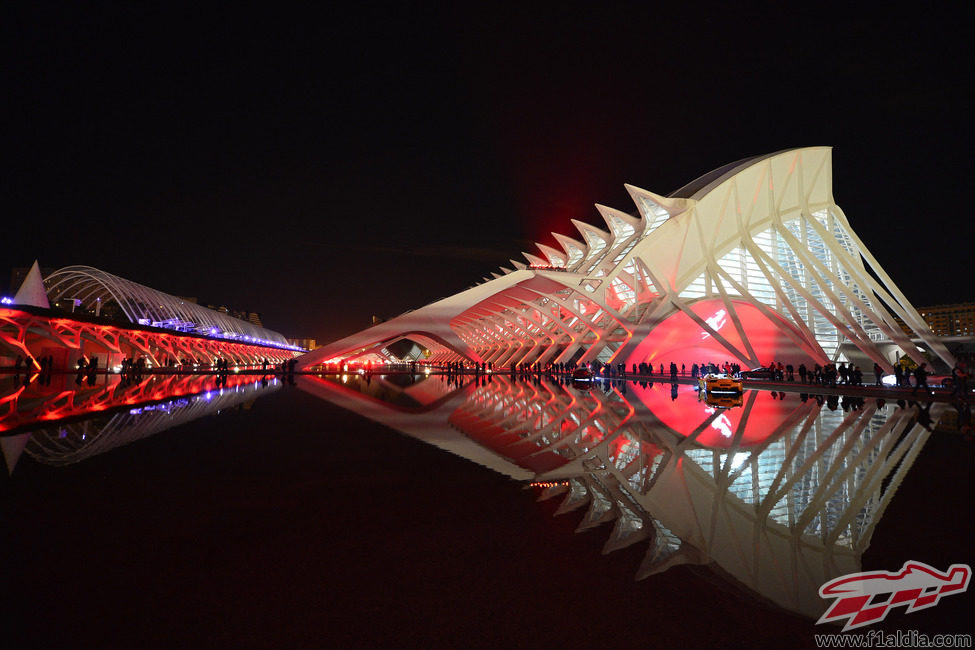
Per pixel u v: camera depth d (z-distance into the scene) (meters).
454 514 4.73
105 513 4.63
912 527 4.39
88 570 3.41
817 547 3.94
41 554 3.66
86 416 11.56
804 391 22.78
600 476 6.25
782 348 40.00
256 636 2.62
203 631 2.65
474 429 10.30
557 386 26.53
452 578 3.36
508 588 3.22
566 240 51.94
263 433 9.47
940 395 18.78
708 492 5.53
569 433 9.80
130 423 10.48
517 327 56.66
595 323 43.84
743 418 12.19
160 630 2.65
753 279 41.25
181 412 12.59
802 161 41.03
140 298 47.44
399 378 36.12
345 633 2.66
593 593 3.16
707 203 38.44
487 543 4.01
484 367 47.00
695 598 3.10
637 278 38.72
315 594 3.11
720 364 42.97
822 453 7.72
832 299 34.56
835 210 42.19
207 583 3.24
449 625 2.76
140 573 3.38
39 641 2.52
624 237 44.53
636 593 3.16
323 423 10.98
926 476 6.18
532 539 4.10
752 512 4.83
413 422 11.34
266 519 4.54
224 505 4.95
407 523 4.47
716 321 39.84
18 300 33.06
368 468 6.64
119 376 32.12
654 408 14.74
